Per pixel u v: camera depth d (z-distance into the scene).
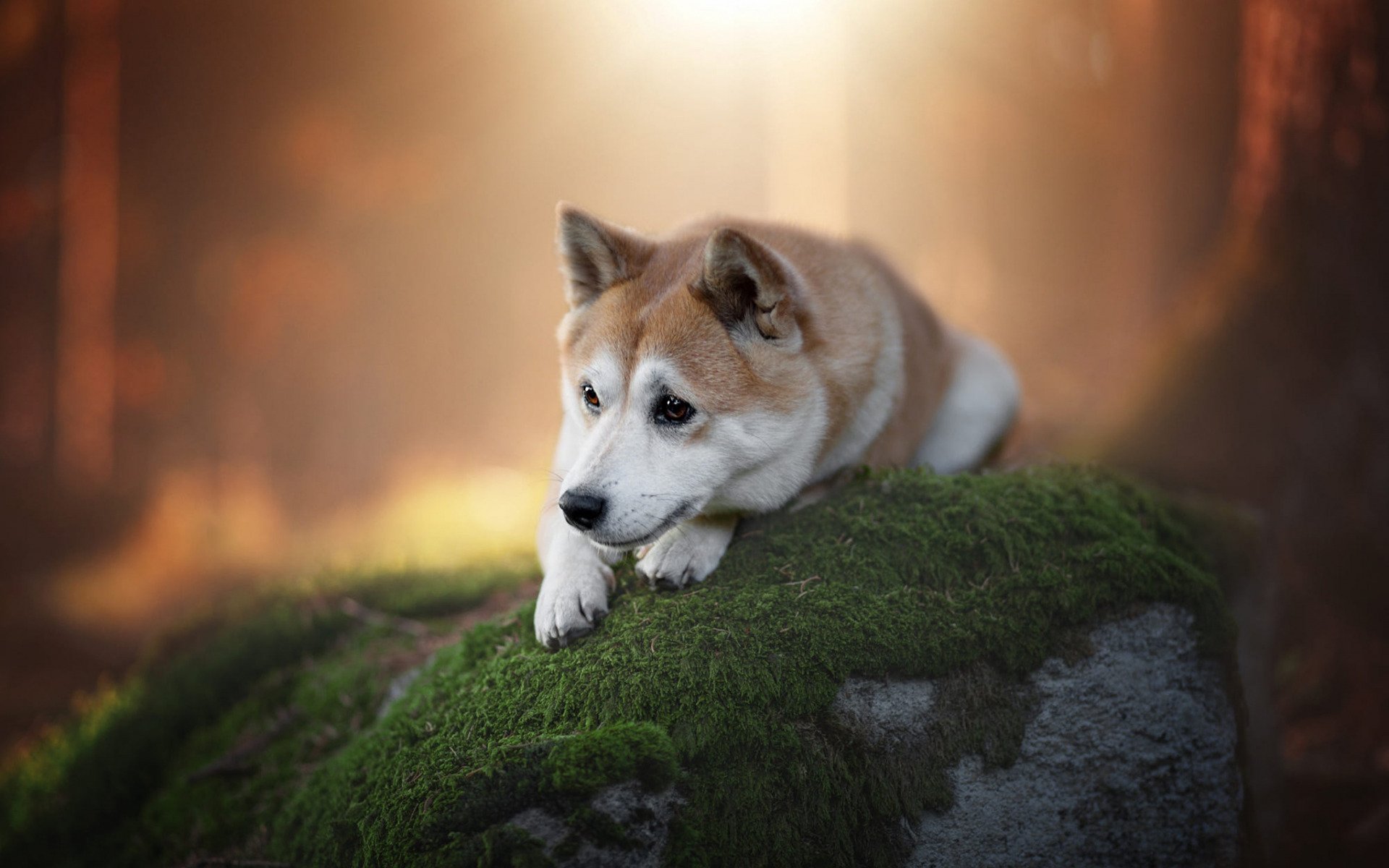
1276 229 5.30
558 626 2.77
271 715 4.02
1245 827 2.94
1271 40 5.31
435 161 13.43
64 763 4.36
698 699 2.53
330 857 2.70
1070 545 3.04
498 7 13.33
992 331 14.09
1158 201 7.22
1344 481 4.98
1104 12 13.76
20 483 12.15
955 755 2.65
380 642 4.21
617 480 2.70
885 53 16.58
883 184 18.11
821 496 3.32
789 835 2.45
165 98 12.43
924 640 2.70
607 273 3.11
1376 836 4.05
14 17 12.91
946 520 3.06
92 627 9.40
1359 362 4.99
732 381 2.81
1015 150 15.77
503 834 2.31
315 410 12.92
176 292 12.60
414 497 10.76
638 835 2.34
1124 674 2.83
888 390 3.33
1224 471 5.30
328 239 13.09
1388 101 4.93
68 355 13.16
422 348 13.38
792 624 2.68
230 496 12.21
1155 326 7.18
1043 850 2.66
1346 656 4.82
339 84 12.89
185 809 3.63
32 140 13.12
